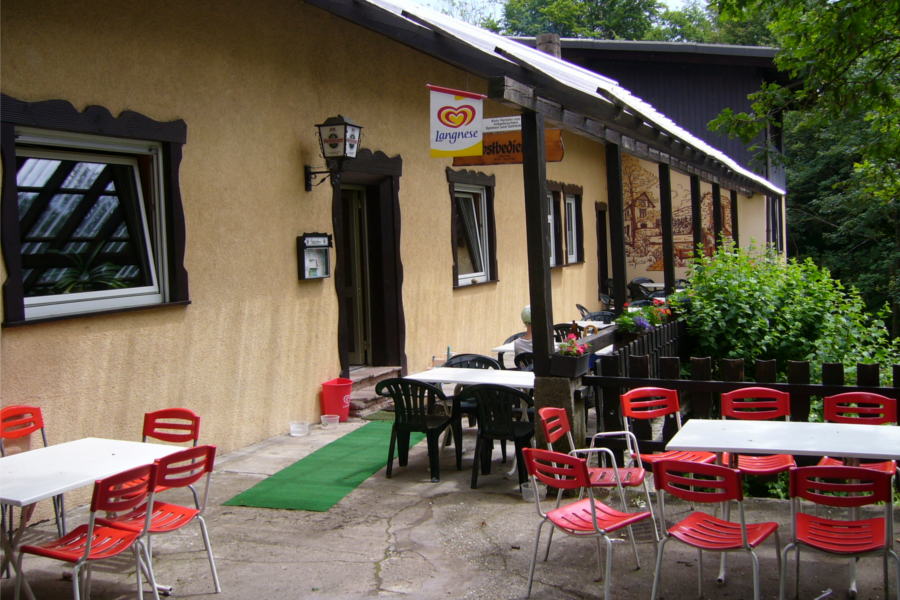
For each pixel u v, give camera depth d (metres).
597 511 4.20
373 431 7.74
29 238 5.48
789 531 4.94
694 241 11.48
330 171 8.07
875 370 5.45
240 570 4.51
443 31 5.73
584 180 17.36
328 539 4.96
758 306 9.29
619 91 7.14
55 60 5.40
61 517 4.77
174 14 6.39
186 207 6.52
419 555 4.70
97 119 5.68
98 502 3.62
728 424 4.68
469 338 11.55
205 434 6.70
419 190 10.16
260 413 7.34
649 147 9.41
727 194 18.98
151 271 6.31
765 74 20.20
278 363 7.58
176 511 4.25
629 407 5.32
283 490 5.89
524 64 5.50
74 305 5.68
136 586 4.29
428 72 10.39
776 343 9.32
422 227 10.24
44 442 5.04
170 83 6.36
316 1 6.16
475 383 6.40
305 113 8.02
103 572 4.40
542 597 4.11
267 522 5.27
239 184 7.11
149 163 6.32
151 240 6.35
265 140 7.44
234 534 5.05
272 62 7.54
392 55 9.55
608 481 4.70
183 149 6.49
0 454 4.82
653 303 8.83
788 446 4.11
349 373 8.67
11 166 5.09
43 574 4.45
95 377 5.66
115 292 5.99
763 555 4.60
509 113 12.91
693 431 4.50
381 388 6.21
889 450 3.99
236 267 7.06
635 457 5.27
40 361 5.25
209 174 6.77
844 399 5.18
